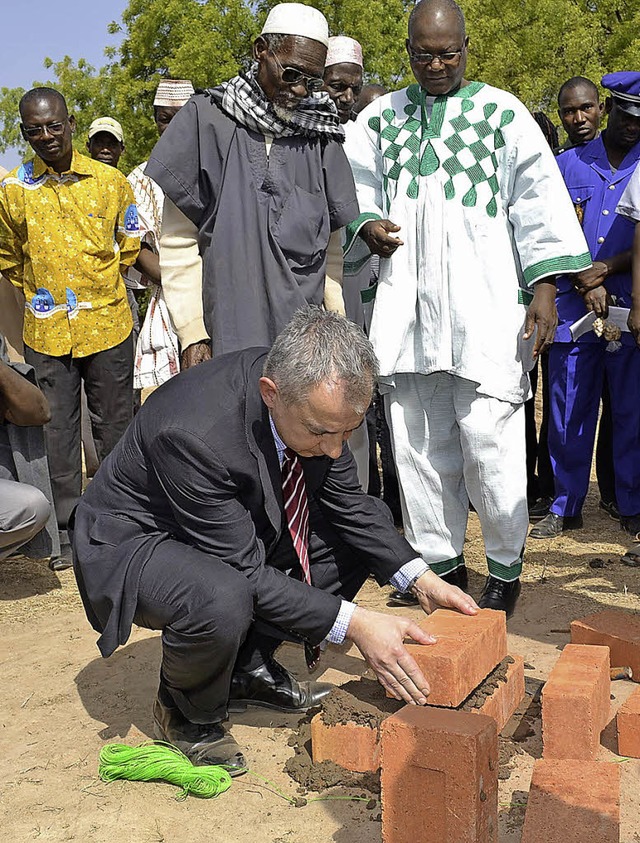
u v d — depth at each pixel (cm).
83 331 544
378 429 607
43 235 534
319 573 338
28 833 268
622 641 353
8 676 384
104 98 2430
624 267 540
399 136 430
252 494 293
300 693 343
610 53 1769
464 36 420
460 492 455
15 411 456
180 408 287
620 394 580
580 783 254
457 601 322
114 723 338
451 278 416
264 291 379
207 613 276
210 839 263
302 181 387
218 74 2059
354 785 287
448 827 241
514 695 324
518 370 421
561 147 654
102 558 296
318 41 375
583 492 598
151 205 589
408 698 286
